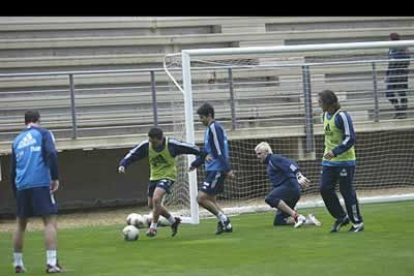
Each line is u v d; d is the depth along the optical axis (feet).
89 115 193.47
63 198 189.06
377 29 225.76
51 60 195.11
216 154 126.82
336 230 122.31
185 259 100.01
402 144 209.05
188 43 207.72
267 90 204.95
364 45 163.32
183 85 151.64
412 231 120.88
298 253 101.19
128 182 196.54
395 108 203.92
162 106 199.82
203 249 109.09
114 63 200.64
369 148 206.08
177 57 172.65
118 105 197.67
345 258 95.35
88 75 196.44
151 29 208.33
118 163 195.11
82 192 191.21
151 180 125.80
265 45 212.84
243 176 194.59
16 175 93.91
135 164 197.26
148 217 139.64
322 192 120.06
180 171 161.68
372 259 93.81
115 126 188.65
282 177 134.51
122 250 111.65
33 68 193.77
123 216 172.04
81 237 131.44
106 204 193.98
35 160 92.89
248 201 189.26
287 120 202.80
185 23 210.59
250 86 207.41
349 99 211.00
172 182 125.39
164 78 204.64
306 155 193.98
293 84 209.77
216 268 91.71
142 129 197.26
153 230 125.59
